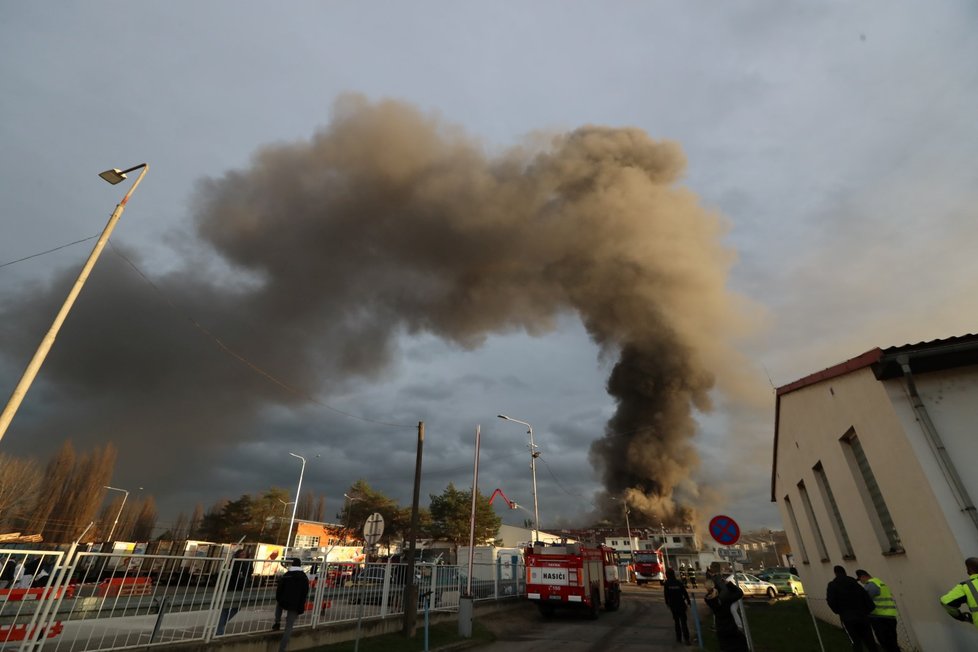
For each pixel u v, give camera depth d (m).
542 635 14.49
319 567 11.38
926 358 7.67
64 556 7.01
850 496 10.20
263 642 9.26
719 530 10.70
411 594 12.84
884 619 7.74
